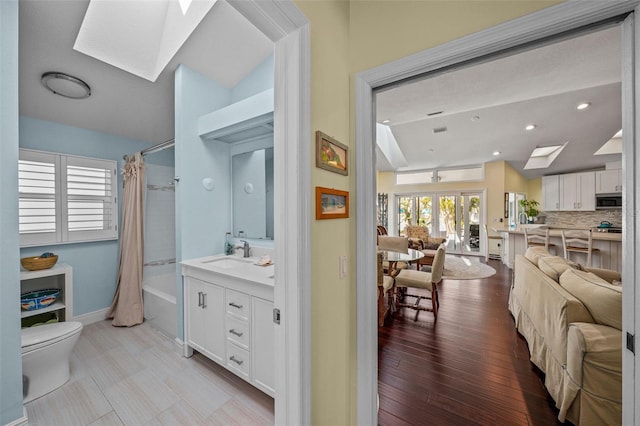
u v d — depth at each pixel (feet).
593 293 5.11
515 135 14.78
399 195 26.40
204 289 6.95
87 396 5.93
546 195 22.22
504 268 17.67
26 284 8.18
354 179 4.37
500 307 10.93
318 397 3.56
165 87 8.57
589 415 4.55
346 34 4.35
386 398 5.75
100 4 6.26
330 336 3.84
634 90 2.64
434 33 3.67
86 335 8.78
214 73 8.48
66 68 7.06
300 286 3.18
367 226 4.30
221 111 7.64
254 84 8.80
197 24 6.67
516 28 3.12
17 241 4.34
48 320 8.21
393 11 4.02
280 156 3.32
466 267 17.95
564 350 5.17
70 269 8.11
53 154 8.89
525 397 5.74
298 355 3.18
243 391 6.09
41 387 5.91
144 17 7.13
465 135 15.17
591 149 16.25
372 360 4.37
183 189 7.82
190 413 5.45
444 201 24.29
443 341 8.17
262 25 3.05
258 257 8.30
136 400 5.81
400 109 11.05
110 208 10.25
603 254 12.32
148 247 10.71
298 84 3.17
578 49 6.73
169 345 8.14
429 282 9.85
